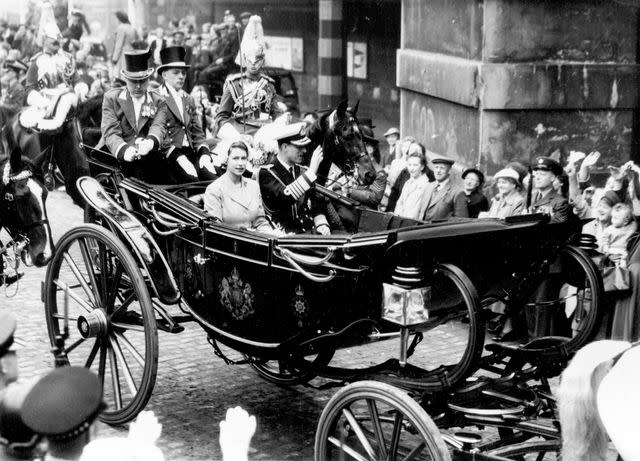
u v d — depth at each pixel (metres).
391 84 17.97
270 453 6.18
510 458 5.27
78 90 11.95
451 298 5.38
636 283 7.25
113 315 6.54
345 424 5.41
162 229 6.63
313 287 5.58
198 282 6.36
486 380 5.43
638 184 8.47
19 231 7.93
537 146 11.29
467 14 11.64
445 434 5.17
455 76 11.72
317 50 20.59
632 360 3.89
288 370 6.96
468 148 11.67
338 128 8.21
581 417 4.05
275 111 9.44
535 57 11.20
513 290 5.73
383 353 8.24
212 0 23.95
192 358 8.02
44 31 12.83
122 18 19.92
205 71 17.36
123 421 6.39
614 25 11.27
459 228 5.33
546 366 5.60
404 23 13.52
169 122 7.52
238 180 6.67
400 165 10.31
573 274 5.91
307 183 6.54
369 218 6.54
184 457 6.07
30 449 3.36
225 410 6.88
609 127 11.39
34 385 3.18
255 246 5.77
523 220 5.55
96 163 7.32
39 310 9.28
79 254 11.17
